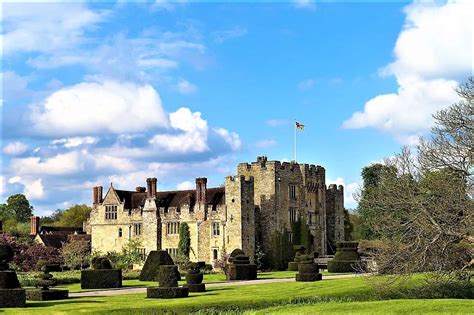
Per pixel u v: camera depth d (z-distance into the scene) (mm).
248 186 100875
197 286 58688
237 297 51031
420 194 47500
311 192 112375
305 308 42781
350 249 85250
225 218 100125
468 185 47031
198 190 103375
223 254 96812
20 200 191000
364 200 51188
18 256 95062
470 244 45406
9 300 47969
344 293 52188
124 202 110500
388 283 46875
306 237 108000
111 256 102750
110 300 52156
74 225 171125
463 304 40000
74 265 101062
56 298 54062
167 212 105562
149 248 105938
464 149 48188
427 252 45375
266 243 103750
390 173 49594
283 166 106438
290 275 86062
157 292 53188
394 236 47469
